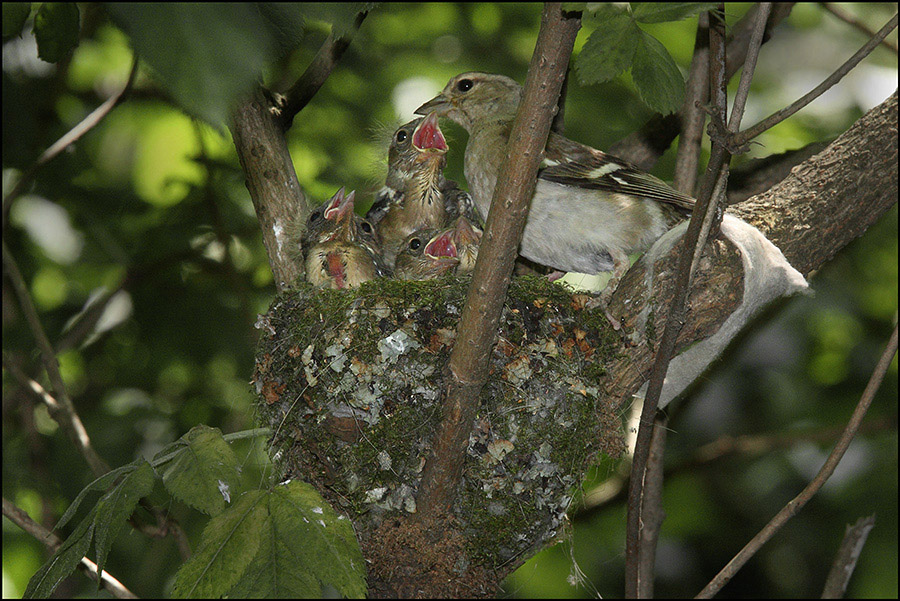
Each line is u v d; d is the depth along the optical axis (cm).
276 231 766
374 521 627
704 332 675
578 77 512
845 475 1348
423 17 1402
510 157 514
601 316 696
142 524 841
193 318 1226
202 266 1217
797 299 1401
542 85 496
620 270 809
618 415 700
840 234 716
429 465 609
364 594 491
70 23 534
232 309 1227
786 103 1416
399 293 676
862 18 1424
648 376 689
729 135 503
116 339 1266
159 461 564
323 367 655
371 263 898
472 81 960
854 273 1466
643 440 623
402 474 625
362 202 1220
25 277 1233
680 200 820
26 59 1208
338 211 880
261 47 303
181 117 1285
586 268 877
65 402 906
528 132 505
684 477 1549
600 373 679
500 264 536
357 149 1276
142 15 294
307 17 370
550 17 481
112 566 1166
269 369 686
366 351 654
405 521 619
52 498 1120
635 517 647
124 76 1366
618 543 1412
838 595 798
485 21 1415
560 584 1405
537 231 847
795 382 1512
